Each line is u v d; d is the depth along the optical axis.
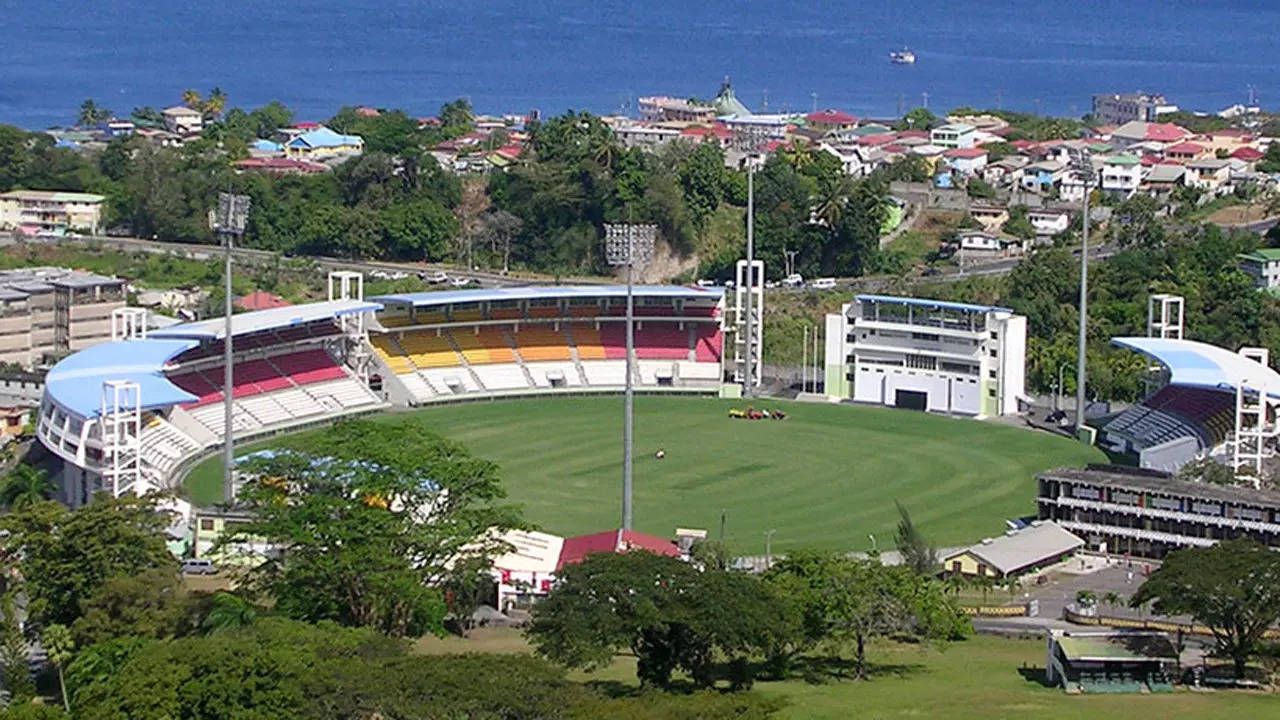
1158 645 150.75
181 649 126.56
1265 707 140.25
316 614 159.88
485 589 175.12
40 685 150.50
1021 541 197.75
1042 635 169.75
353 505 163.38
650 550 160.50
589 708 115.06
